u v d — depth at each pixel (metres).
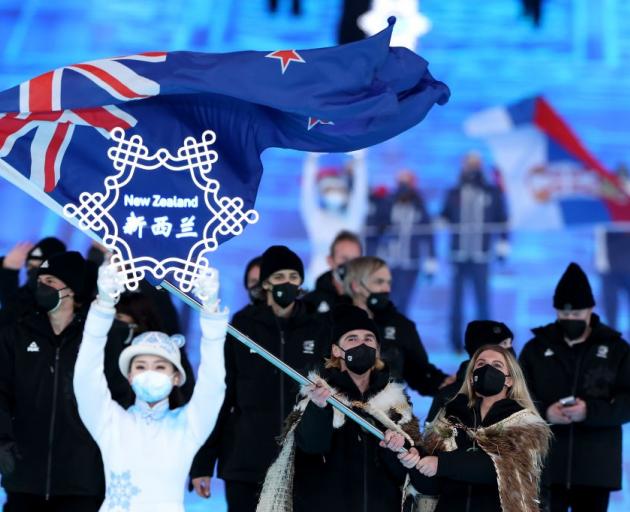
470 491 12.91
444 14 41.16
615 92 40.34
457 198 34.34
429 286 34.97
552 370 16.59
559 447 16.42
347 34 36.69
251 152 12.38
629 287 35.50
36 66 41.19
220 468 15.91
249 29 41.91
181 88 11.77
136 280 11.56
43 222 37.22
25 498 14.55
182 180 11.84
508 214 36.94
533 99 37.94
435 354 32.94
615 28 41.03
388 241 34.97
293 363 15.84
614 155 39.59
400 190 35.12
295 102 11.84
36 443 14.52
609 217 36.16
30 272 17.25
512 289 35.75
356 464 13.22
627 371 16.44
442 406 13.72
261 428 15.70
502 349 13.16
